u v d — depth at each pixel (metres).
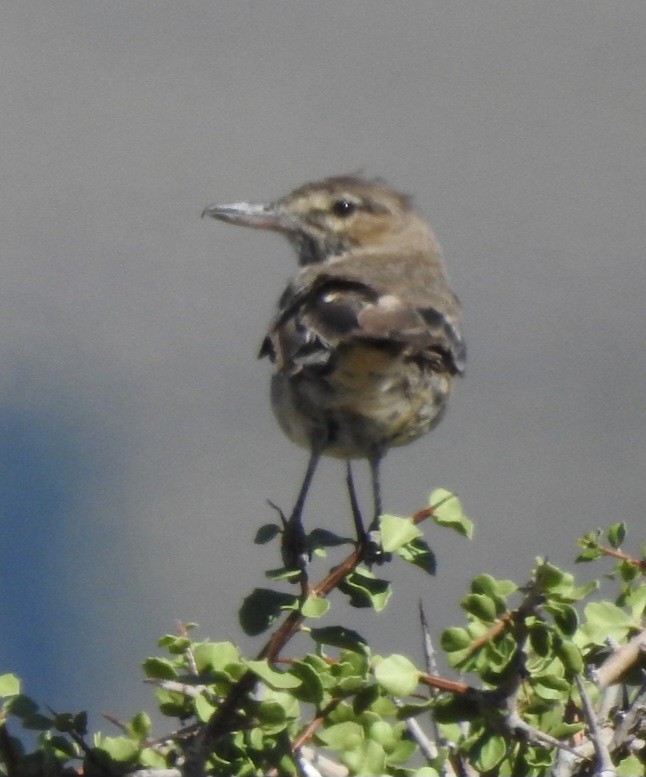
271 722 6.58
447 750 7.20
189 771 6.49
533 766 7.17
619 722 7.42
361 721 6.95
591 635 7.42
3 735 6.68
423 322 10.31
